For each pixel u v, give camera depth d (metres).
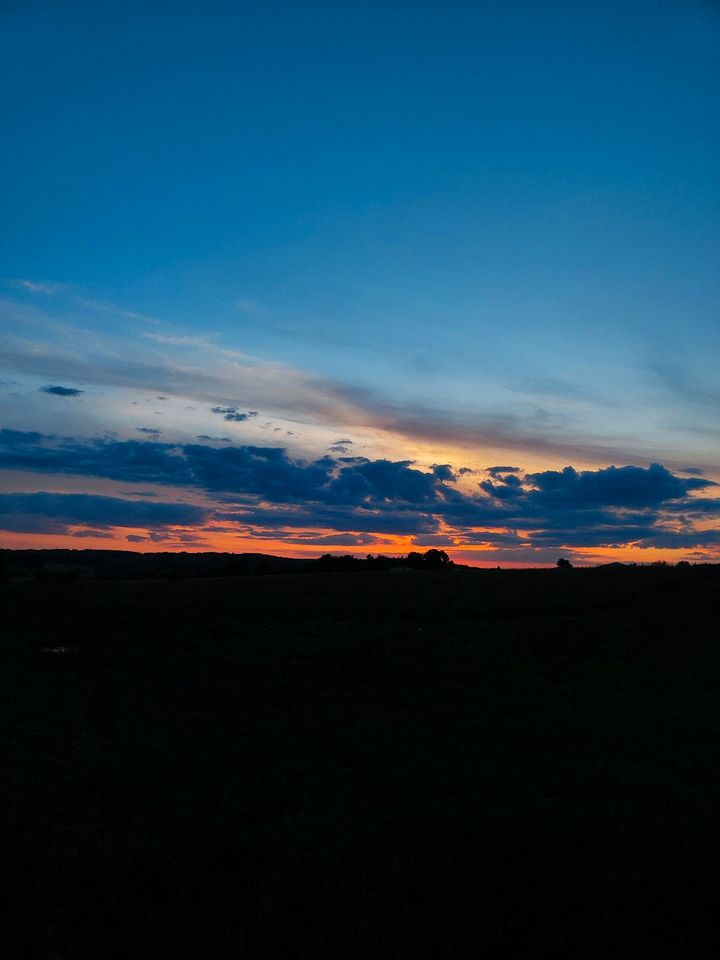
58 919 7.55
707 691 20.16
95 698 19.78
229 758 13.62
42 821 10.42
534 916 7.60
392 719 17.06
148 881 8.41
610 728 15.95
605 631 29.88
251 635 31.34
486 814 10.70
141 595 44.62
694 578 44.28
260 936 7.10
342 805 11.09
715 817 10.80
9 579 70.56
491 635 29.62
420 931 7.26
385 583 48.88
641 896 8.07
